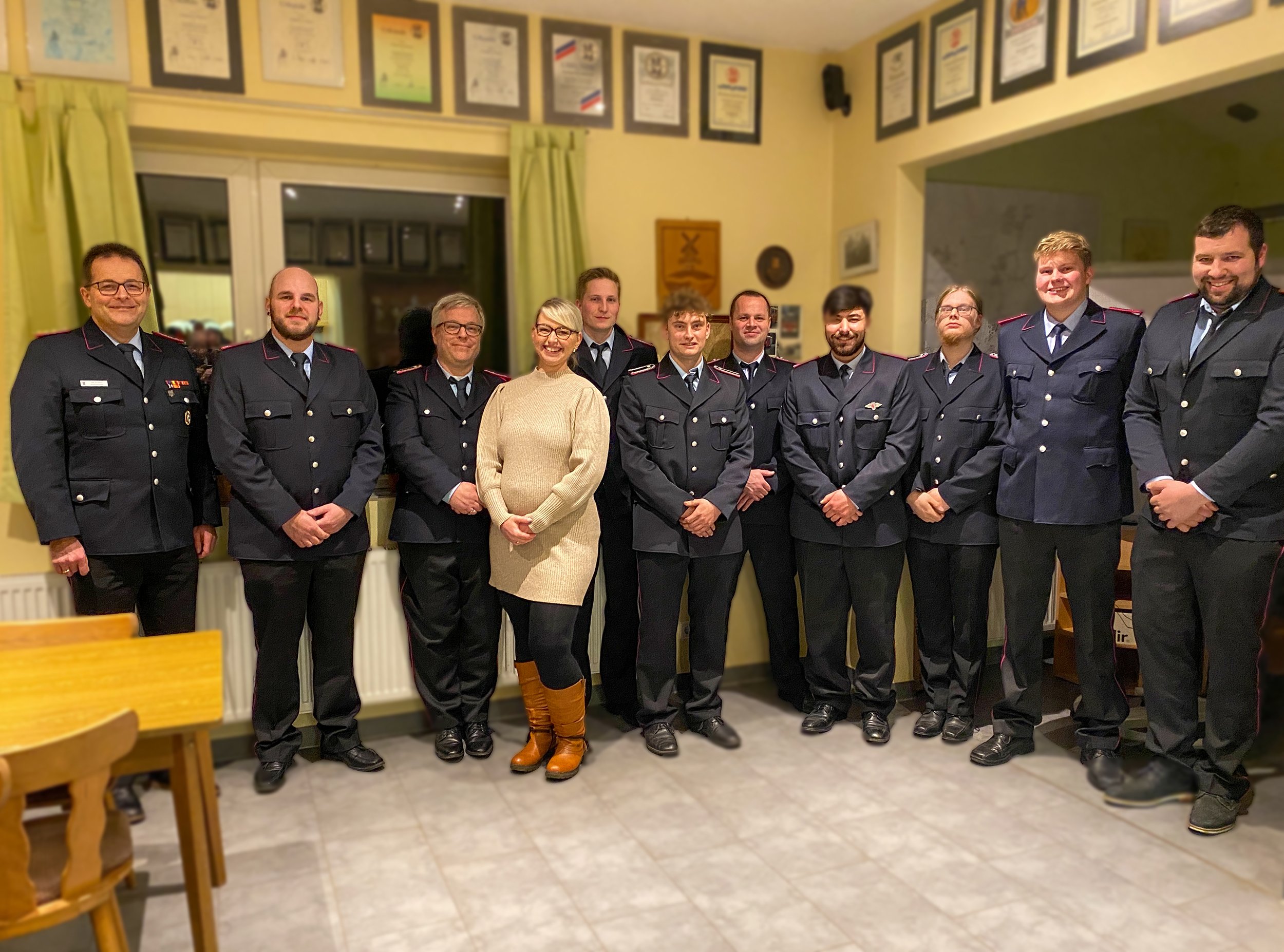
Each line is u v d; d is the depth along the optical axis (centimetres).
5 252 303
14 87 303
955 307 258
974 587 265
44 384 224
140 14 323
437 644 262
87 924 186
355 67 354
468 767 259
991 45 350
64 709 150
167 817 227
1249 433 206
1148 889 193
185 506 242
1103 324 240
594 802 235
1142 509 229
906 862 204
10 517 306
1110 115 319
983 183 430
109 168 316
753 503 285
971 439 260
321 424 245
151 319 302
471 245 405
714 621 271
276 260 374
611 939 176
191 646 177
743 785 245
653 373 267
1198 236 211
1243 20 265
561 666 242
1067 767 253
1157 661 229
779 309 437
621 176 401
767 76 425
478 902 190
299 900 191
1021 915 183
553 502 233
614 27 393
